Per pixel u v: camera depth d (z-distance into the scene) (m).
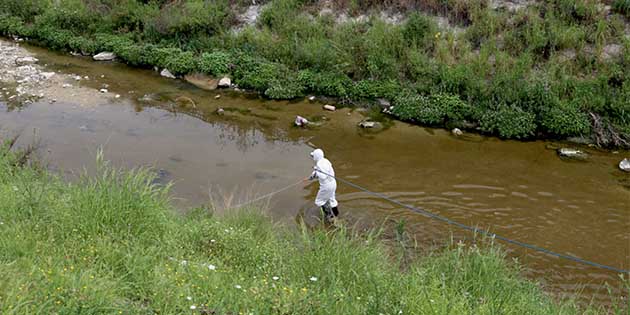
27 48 21.41
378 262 8.04
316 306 6.48
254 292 6.61
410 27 17.05
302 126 15.01
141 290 6.46
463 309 6.80
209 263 7.55
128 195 8.45
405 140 14.26
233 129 14.86
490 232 10.27
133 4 21.27
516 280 8.11
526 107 14.62
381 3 18.48
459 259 8.25
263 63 17.69
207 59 18.03
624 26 15.72
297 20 18.72
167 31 19.56
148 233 8.04
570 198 11.58
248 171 12.49
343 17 18.73
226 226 8.72
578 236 10.22
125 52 19.56
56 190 9.40
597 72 15.04
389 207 11.09
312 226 10.27
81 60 20.17
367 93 16.20
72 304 5.65
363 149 13.79
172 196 11.15
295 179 12.16
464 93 15.32
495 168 12.88
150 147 13.55
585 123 14.03
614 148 13.75
